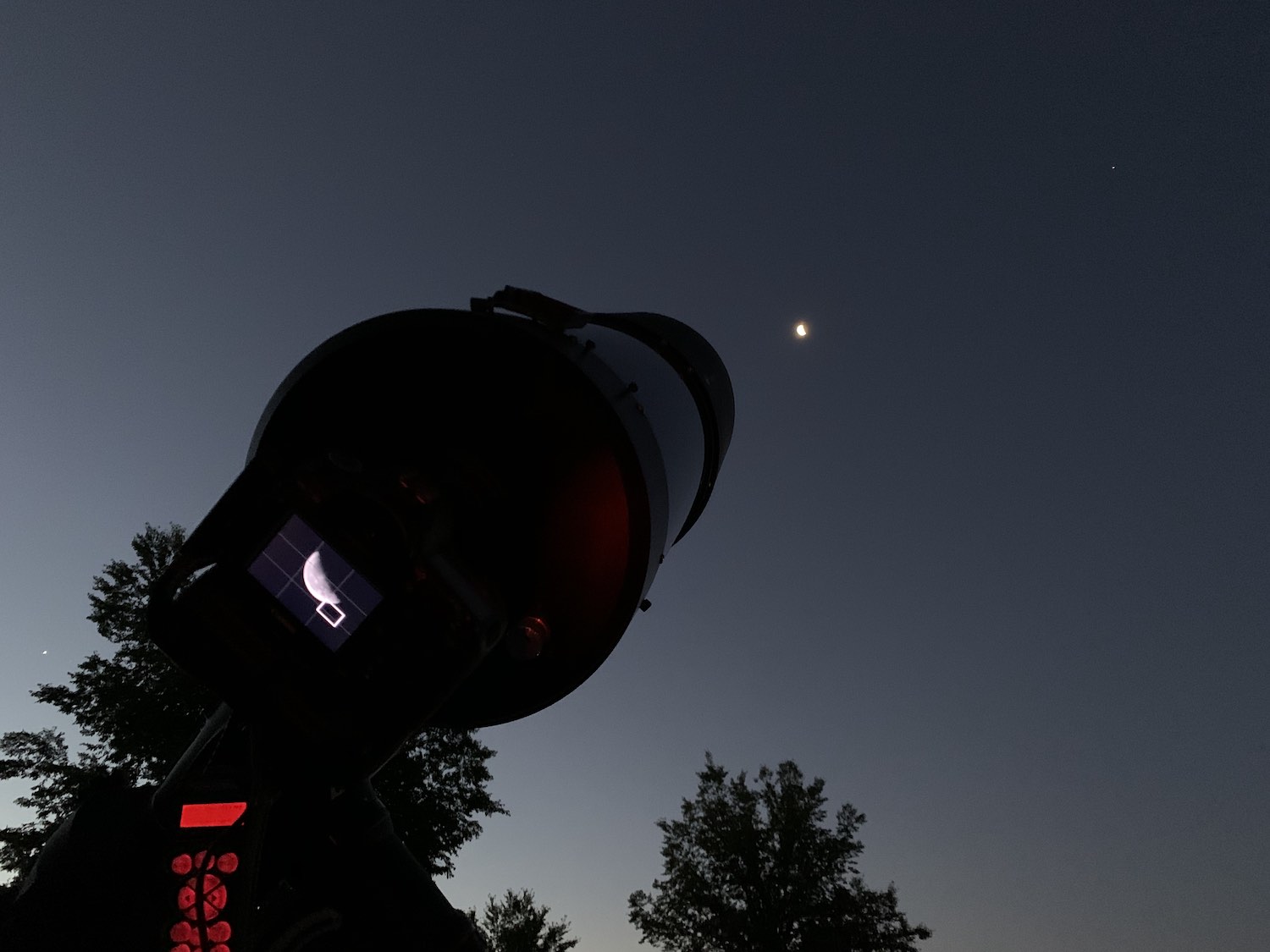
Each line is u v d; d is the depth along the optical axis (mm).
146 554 24031
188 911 1518
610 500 2258
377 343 2254
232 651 1528
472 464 2082
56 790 21094
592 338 2641
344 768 1551
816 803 35250
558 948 31375
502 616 1747
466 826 22328
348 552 1594
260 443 2256
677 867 34719
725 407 3344
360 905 1709
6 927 1569
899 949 32156
